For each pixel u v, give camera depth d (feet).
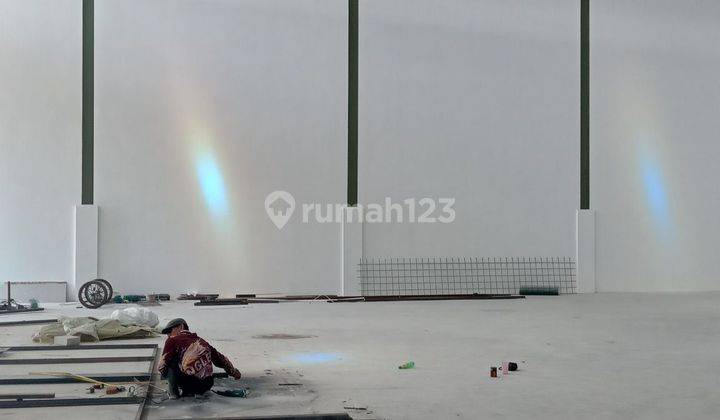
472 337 39.37
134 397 24.26
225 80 62.34
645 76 68.95
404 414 22.86
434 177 65.51
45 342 36.99
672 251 69.15
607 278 68.33
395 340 38.24
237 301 57.72
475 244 66.08
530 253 66.95
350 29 64.54
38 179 59.57
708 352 34.63
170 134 61.41
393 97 65.00
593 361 32.14
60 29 60.08
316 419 21.84
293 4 63.41
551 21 67.56
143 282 60.70
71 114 60.08
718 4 69.62
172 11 61.67
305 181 63.41
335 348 35.50
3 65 59.26
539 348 35.73
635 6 68.74
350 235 63.93
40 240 59.47
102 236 60.18
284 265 62.95
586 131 68.23
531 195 67.05
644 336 39.88
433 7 65.67
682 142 69.36
